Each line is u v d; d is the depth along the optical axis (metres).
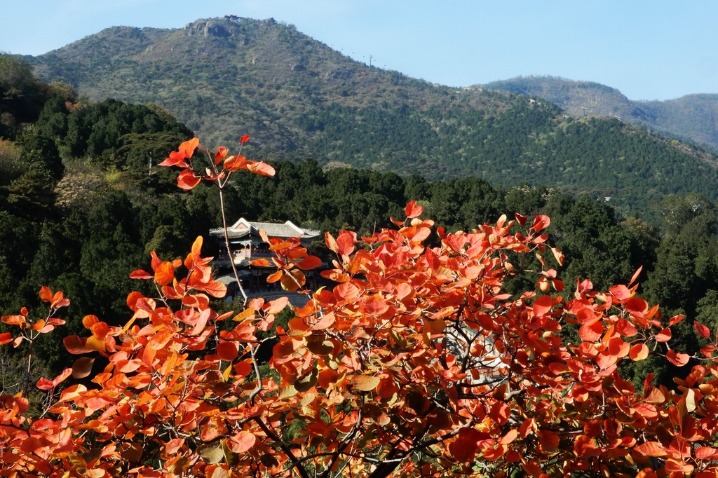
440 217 85.25
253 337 4.31
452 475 5.43
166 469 4.63
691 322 54.94
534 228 5.55
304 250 4.49
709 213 123.50
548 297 4.54
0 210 54.34
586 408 4.67
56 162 74.62
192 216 56.56
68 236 47.72
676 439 4.18
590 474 5.07
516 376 4.97
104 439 4.59
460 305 4.80
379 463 4.94
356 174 93.94
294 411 4.81
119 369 4.26
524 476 5.19
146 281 39.56
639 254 70.44
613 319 5.07
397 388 4.45
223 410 4.51
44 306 28.78
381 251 5.28
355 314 4.24
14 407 4.55
